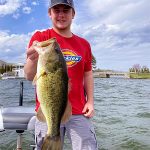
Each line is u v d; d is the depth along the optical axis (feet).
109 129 10.09
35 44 3.28
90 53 4.49
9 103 16.67
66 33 4.20
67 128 4.13
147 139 8.85
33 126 4.86
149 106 16.58
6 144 8.02
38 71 3.17
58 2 3.98
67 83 3.32
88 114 4.16
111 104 17.35
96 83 46.57
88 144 4.07
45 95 3.19
